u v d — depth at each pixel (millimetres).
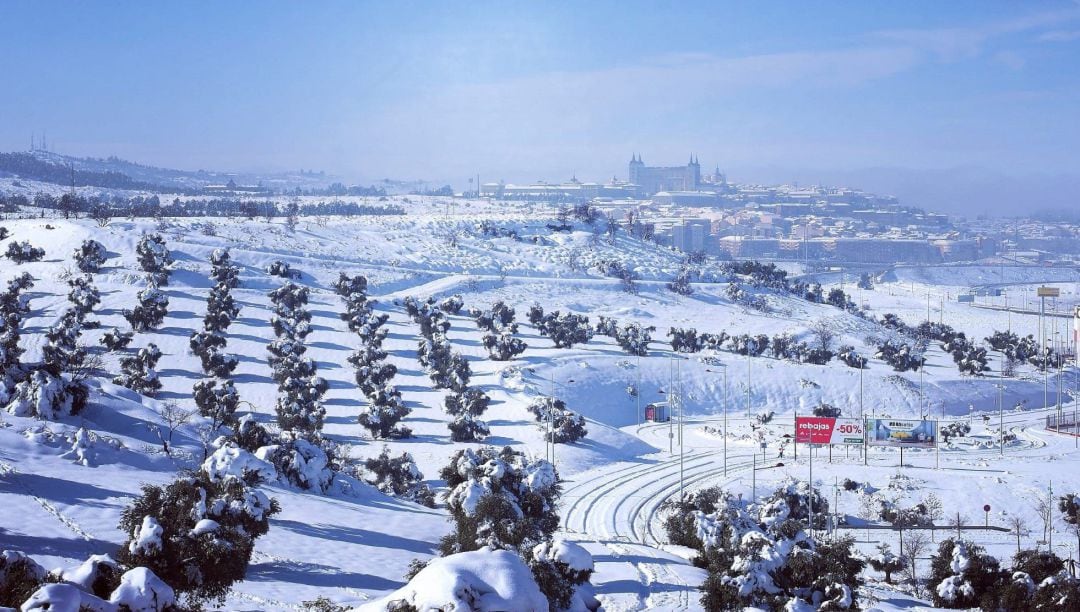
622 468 141500
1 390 83812
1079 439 173125
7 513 55719
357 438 143875
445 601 32375
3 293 194500
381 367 170250
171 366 170750
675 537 87000
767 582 57375
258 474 63812
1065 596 66438
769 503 98062
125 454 77312
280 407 138625
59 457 72875
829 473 134375
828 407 185750
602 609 55719
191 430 95812
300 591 50375
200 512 46781
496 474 66750
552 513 71625
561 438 150000
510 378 183875
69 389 85000
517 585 34219
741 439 166000
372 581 55031
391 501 95250
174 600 35562
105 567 36406
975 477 130500
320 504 78750
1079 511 110812
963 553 74812
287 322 193250
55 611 31188
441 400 168125
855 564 62906
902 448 153000
